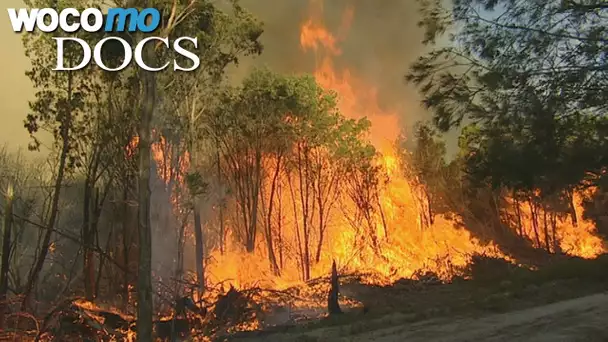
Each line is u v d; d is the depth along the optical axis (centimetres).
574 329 1235
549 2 952
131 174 2473
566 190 1063
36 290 2122
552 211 5309
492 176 1053
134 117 2305
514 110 977
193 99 2798
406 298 2403
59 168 2270
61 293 2106
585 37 920
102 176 2627
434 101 1055
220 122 3509
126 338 1625
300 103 3650
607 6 920
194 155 2831
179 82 2683
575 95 934
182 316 1781
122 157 2453
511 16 986
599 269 2288
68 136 2342
